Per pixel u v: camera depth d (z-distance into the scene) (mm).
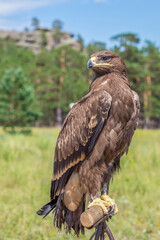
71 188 3811
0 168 12258
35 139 20750
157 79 61500
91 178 3779
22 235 6824
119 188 9859
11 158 13891
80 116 3822
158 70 61625
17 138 19766
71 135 3863
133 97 3816
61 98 60094
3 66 70875
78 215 3797
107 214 3525
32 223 7215
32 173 11562
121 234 7273
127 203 8875
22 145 17047
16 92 33781
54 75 62344
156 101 60531
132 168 10734
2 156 13898
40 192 8375
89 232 6051
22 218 7539
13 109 33938
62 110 64438
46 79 65312
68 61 64500
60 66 65188
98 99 3732
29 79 65562
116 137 3754
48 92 64688
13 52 96438
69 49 64875
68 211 3832
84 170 3793
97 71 4090
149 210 8578
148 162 12445
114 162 3996
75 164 3842
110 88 3785
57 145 3977
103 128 3754
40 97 63531
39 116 34438
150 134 26844
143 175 10977
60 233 6438
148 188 10047
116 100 3723
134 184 10133
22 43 141375
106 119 3730
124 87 3791
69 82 56531
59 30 142875
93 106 3748
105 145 3746
